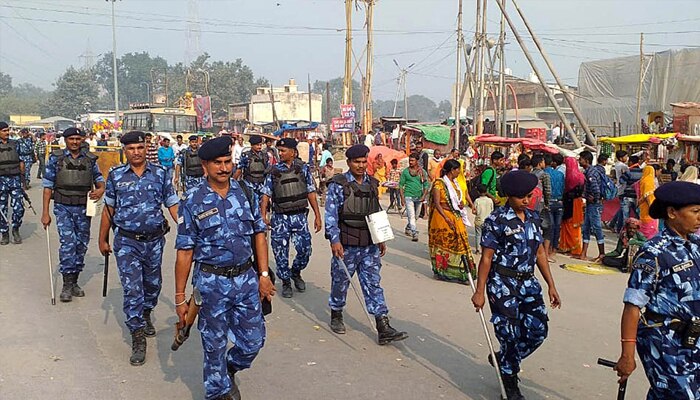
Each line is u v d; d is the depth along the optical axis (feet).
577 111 67.56
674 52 93.04
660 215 11.51
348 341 20.44
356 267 20.43
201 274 13.91
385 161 67.00
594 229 33.78
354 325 22.22
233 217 13.96
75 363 18.04
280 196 25.81
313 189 26.50
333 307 21.31
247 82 314.14
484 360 18.89
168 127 102.01
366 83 106.83
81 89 353.72
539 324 15.26
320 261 33.17
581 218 34.53
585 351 19.84
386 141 101.35
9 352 18.78
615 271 31.60
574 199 34.50
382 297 20.38
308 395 16.03
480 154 65.26
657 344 11.23
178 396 15.90
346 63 107.86
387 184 54.39
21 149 62.13
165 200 19.62
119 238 18.69
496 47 81.30
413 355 19.21
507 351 15.35
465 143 83.61
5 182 35.86
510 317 15.06
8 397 15.64
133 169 19.04
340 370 17.84
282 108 219.41
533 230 15.15
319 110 227.20
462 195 29.25
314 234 41.42
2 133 35.96
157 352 19.17
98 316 22.66
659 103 94.79
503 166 36.04
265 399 15.74
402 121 120.67
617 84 102.89
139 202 18.75
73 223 24.58
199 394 16.05
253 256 14.79
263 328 14.69
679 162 47.03
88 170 24.62
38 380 16.75
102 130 119.14
